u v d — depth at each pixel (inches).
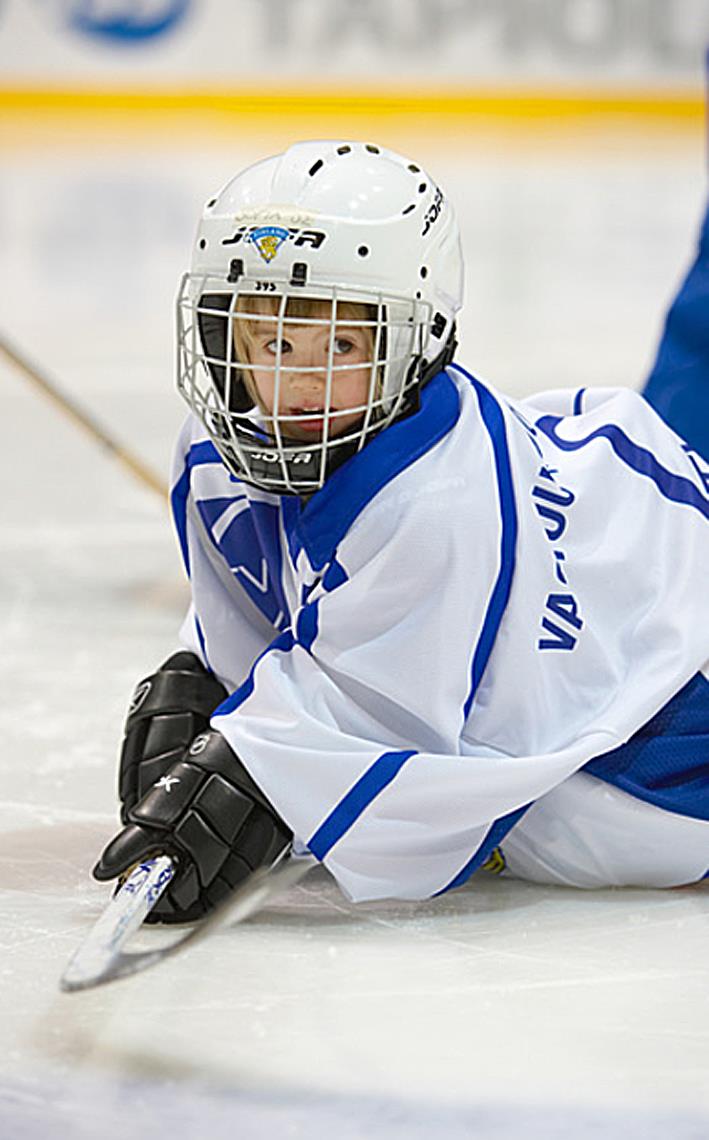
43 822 370.6
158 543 679.1
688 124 1961.1
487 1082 247.8
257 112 1909.4
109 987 281.3
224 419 301.0
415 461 296.7
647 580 324.5
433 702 299.9
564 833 322.0
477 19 1913.1
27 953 298.2
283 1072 250.8
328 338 290.5
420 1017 270.7
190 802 301.3
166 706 335.6
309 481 298.0
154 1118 236.1
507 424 310.7
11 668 501.7
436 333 310.3
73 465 831.7
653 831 320.8
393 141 1931.6
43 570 631.2
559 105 1943.9
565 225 1641.2
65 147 1911.9
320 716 303.3
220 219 297.1
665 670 317.7
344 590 299.3
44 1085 245.6
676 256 1515.7
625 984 284.8
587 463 328.8
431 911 319.6
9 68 1884.8
